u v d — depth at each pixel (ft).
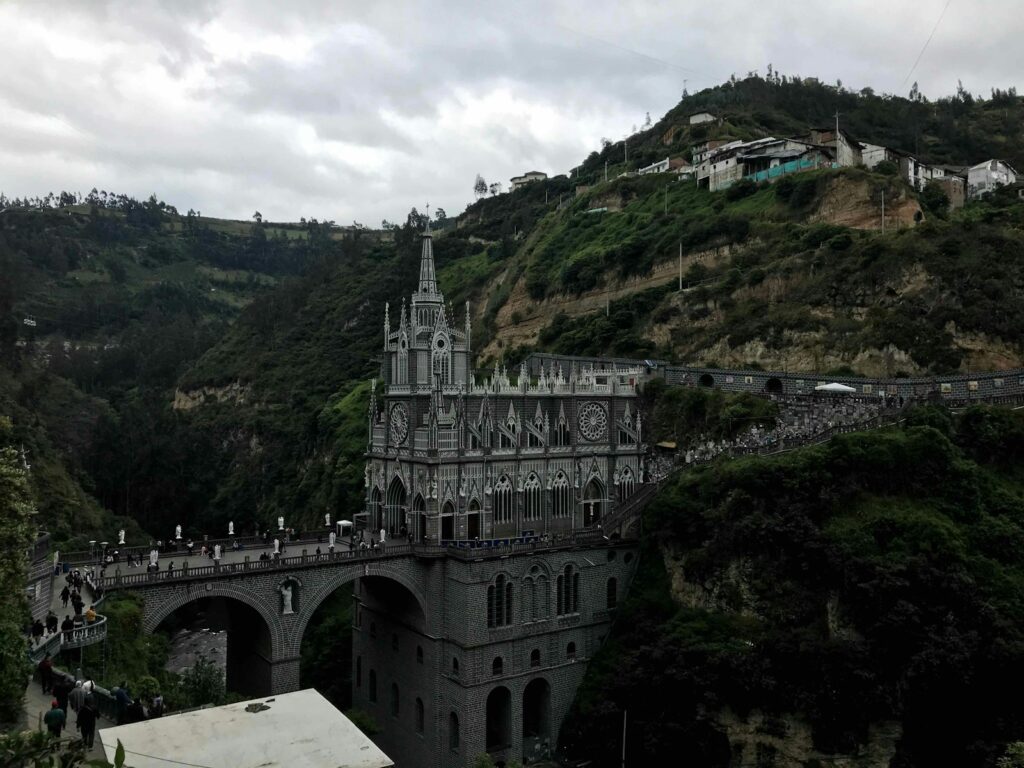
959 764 242.58
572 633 307.78
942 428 298.76
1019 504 277.44
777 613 270.87
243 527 577.43
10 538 172.35
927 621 244.83
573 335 514.27
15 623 163.63
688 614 289.53
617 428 357.61
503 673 288.10
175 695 230.89
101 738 88.48
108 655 213.46
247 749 86.58
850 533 265.54
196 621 407.85
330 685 364.58
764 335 418.51
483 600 282.97
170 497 542.16
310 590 269.44
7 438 389.80
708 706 264.31
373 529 331.36
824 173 492.54
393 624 318.24
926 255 389.39
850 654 249.55
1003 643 232.12
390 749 315.37
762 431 336.90
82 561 264.93
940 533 257.55
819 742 251.19
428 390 308.60
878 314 389.80
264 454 628.28
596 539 313.94
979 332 359.66
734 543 283.59
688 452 342.85
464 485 303.07
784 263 447.42
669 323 467.93
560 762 293.02
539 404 331.36
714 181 607.37
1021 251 380.78
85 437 587.27
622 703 279.08
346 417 577.84
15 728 143.23
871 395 329.93
